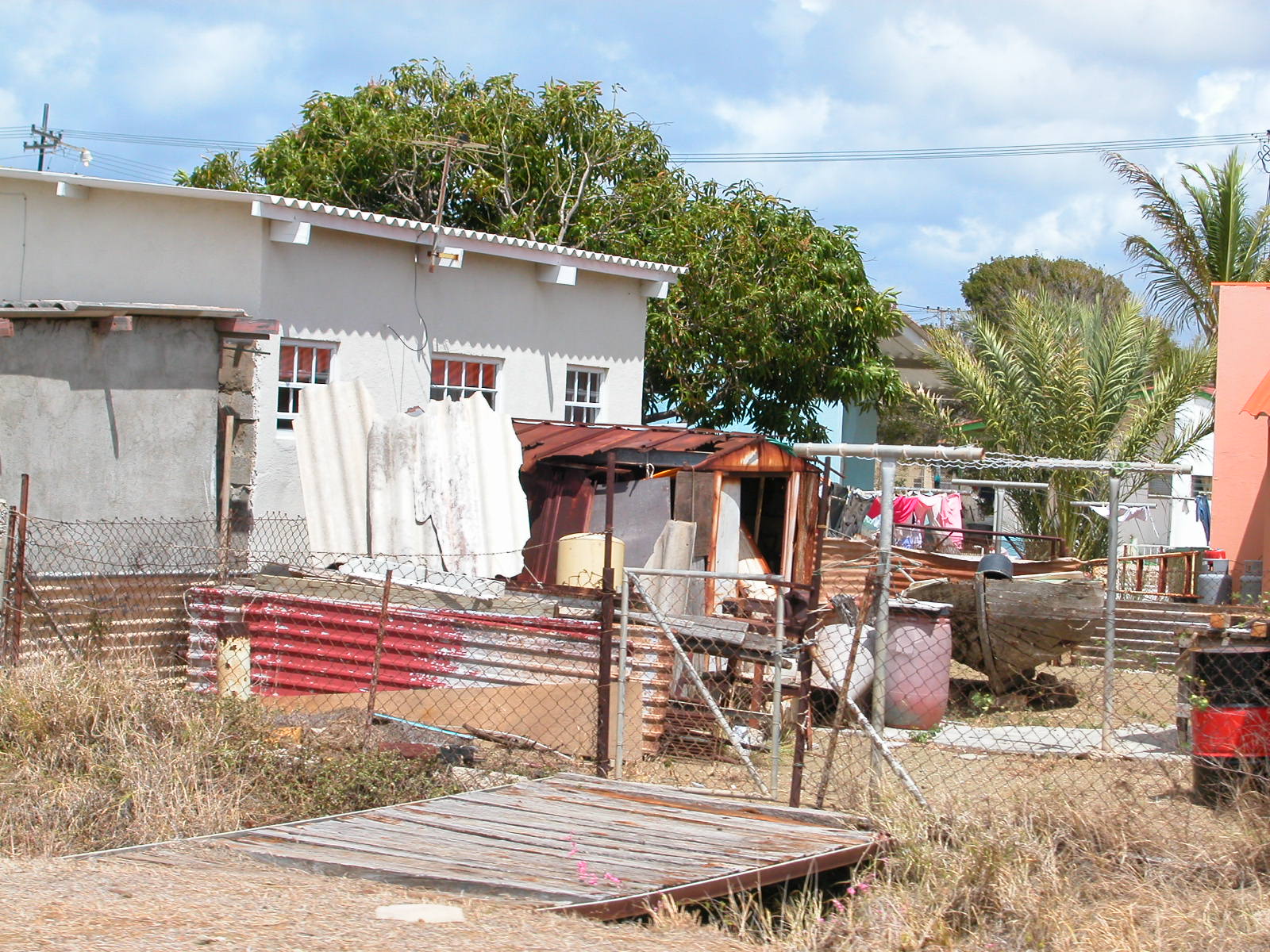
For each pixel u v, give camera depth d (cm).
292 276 1323
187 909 541
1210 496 2170
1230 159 2605
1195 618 1384
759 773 902
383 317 1426
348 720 916
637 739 941
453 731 950
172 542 1125
